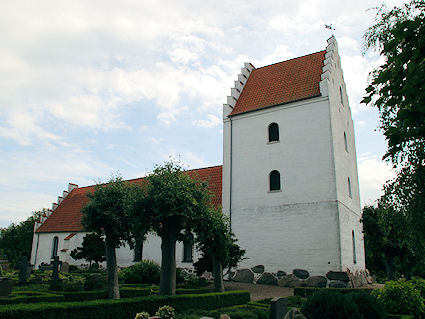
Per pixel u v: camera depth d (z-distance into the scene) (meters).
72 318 11.43
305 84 27.84
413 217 11.41
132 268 24.03
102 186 18.53
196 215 16.53
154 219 16.25
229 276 26.66
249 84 32.19
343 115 28.88
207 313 13.27
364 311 10.99
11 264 44.59
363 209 27.89
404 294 13.11
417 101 6.86
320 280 22.92
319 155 24.91
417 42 6.56
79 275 23.91
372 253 27.30
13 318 10.08
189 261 28.72
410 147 10.96
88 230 18.58
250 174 27.75
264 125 28.03
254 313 12.88
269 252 25.42
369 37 12.41
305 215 24.53
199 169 35.16
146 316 12.19
